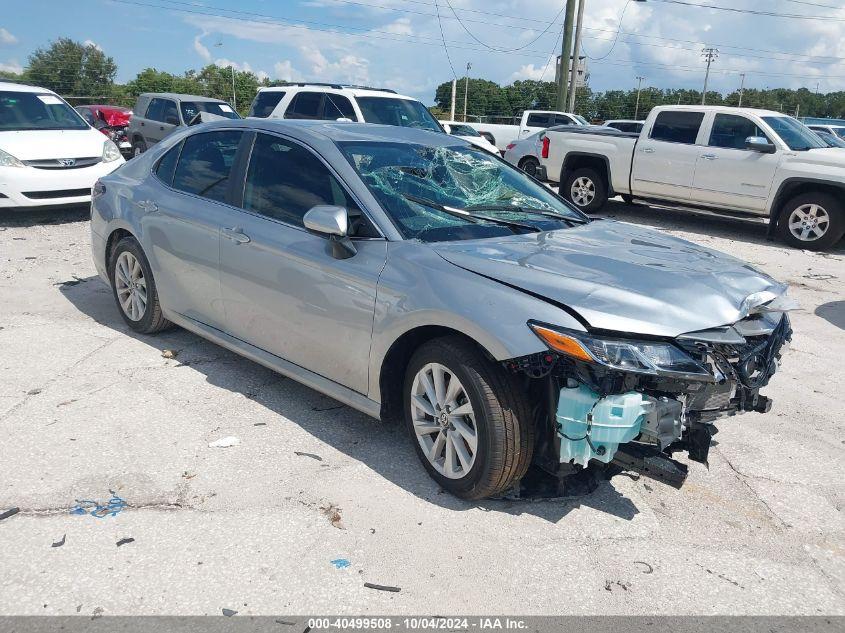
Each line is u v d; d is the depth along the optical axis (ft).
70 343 16.97
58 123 34.24
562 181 44.27
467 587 9.12
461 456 10.77
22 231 30.32
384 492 11.18
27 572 8.95
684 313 9.93
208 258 14.61
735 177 36.29
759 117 36.04
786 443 13.82
